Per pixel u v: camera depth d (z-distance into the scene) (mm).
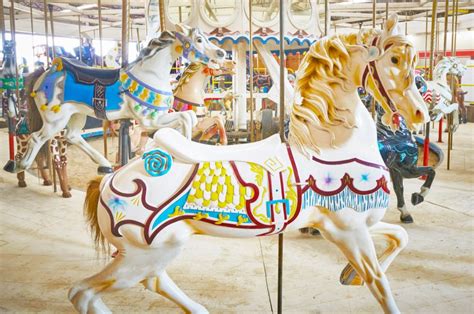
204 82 6008
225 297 3027
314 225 2258
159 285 2326
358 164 2203
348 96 2215
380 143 4270
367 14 13164
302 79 2209
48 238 4246
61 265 3613
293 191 2113
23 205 5352
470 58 17062
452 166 7477
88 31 16328
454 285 3188
